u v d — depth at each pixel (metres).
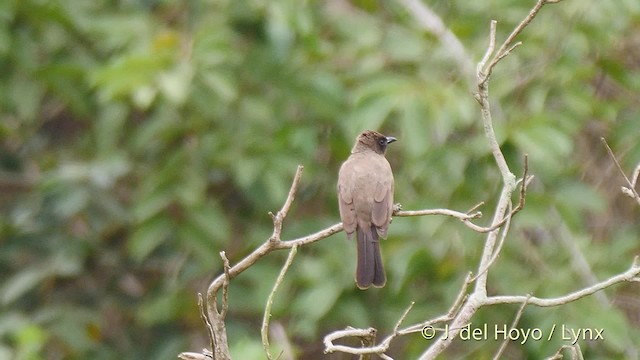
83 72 14.19
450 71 13.61
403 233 12.83
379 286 9.66
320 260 13.19
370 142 10.98
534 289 12.55
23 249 14.48
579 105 13.07
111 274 15.03
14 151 15.77
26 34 14.45
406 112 12.60
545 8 13.49
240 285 13.99
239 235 14.84
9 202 15.82
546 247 13.29
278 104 14.26
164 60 13.04
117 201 14.80
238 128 14.08
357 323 13.02
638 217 15.03
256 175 13.55
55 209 13.97
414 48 13.59
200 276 14.66
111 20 14.19
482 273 7.45
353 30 14.44
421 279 13.14
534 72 13.37
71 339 14.12
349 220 9.90
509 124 12.55
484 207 12.68
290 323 14.11
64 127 16.53
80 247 14.44
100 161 14.28
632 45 15.01
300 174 7.55
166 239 14.51
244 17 14.27
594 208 13.10
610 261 13.25
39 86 14.60
